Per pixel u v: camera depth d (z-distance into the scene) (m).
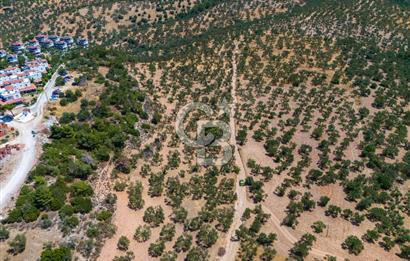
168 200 186.38
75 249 150.62
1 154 184.00
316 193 196.50
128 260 151.00
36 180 166.12
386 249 168.12
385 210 186.00
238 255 160.88
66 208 160.62
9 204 160.00
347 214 182.50
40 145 193.25
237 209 184.88
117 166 199.12
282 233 173.00
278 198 192.25
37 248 145.88
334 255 163.75
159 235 166.88
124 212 175.12
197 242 165.12
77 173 179.38
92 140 199.00
